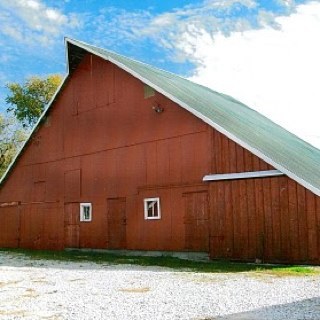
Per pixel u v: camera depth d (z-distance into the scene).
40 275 12.05
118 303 7.94
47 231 22.09
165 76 22.44
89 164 20.36
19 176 24.12
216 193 15.38
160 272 12.19
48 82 44.75
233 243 14.80
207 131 16.02
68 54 21.00
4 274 12.34
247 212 14.59
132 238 18.09
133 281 10.53
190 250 16.12
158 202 17.31
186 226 16.33
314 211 13.25
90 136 20.50
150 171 17.73
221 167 15.42
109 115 19.77
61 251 20.80
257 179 14.49
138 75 18.16
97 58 20.67
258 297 8.19
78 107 21.28
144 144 18.09
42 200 22.58
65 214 21.22
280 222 13.88
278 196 13.99
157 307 7.52
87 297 8.59
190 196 16.33
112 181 19.17
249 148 14.68
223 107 21.72
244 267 13.16
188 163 16.50
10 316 7.12
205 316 6.82
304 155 21.38
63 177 21.58
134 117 18.64
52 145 22.38
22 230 23.55
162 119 17.58
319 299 7.94
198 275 11.41
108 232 19.09
